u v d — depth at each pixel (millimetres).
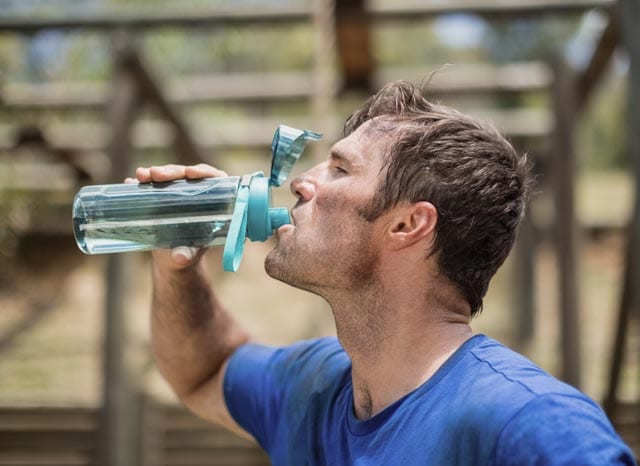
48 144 7055
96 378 6023
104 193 1737
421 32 14898
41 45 9023
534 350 6977
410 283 1546
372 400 1567
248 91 7078
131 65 5367
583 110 6352
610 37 5223
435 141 1542
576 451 1229
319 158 5020
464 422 1354
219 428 5465
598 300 7965
